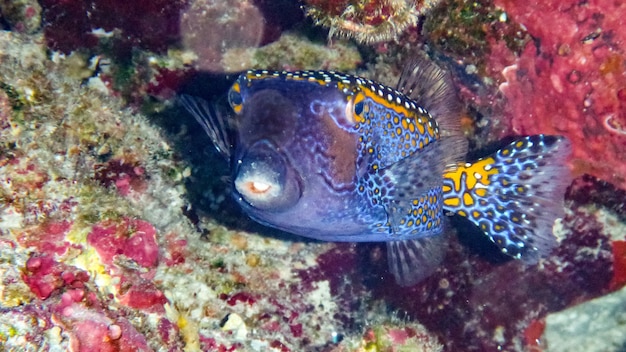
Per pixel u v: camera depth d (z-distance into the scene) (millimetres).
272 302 391
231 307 379
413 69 361
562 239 393
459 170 373
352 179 325
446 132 368
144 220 354
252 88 314
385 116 336
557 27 360
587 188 380
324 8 354
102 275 335
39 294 318
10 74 359
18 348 305
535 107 376
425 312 399
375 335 368
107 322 321
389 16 353
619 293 396
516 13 362
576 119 371
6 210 331
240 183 302
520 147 370
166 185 396
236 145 316
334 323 398
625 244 388
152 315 336
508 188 374
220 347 362
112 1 399
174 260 373
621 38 355
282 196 307
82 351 315
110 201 349
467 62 374
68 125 366
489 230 379
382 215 340
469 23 368
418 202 353
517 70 371
